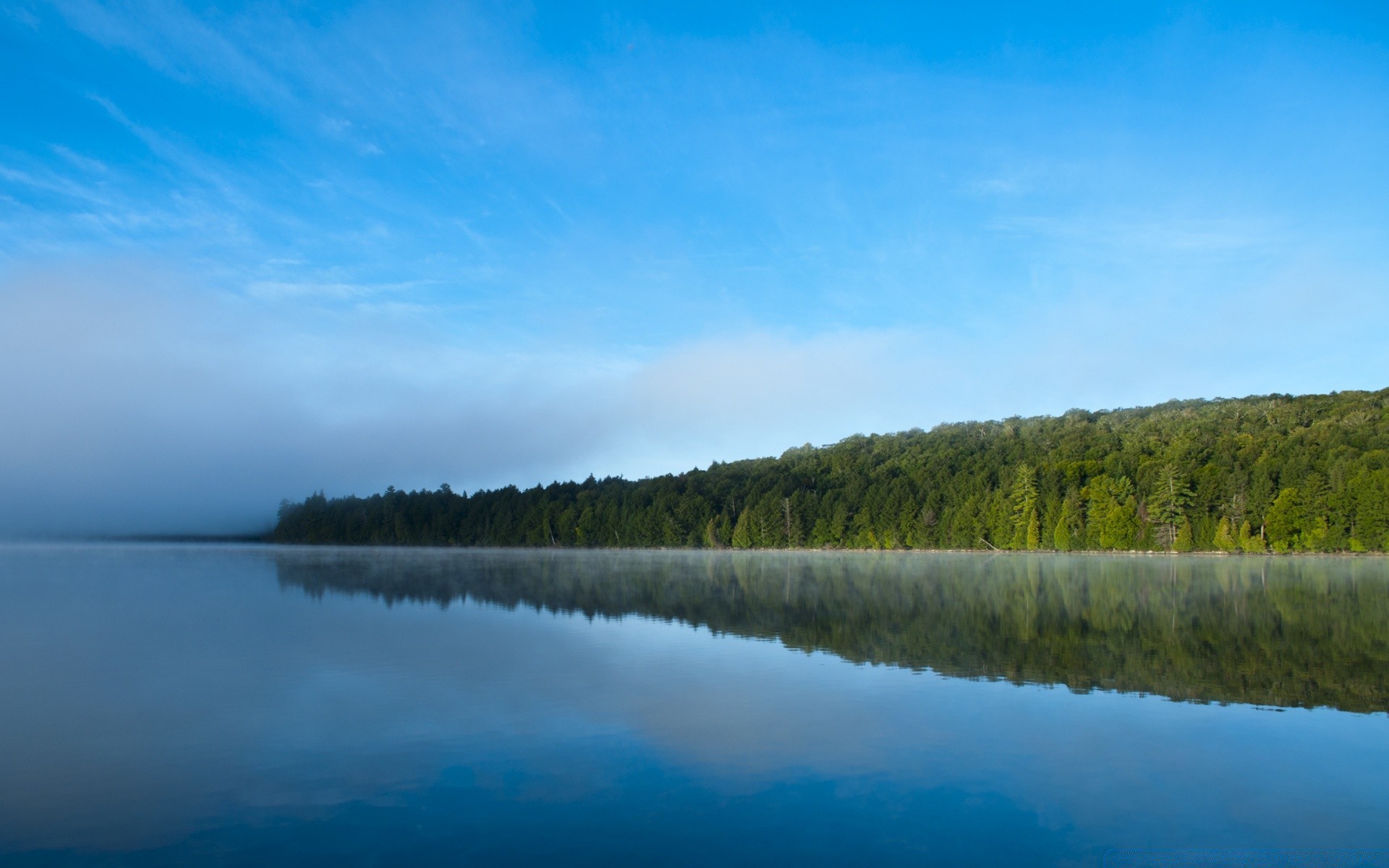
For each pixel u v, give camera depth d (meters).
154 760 17.62
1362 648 29.84
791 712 21.02
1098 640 31.77
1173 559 92.44
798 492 139.38
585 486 182.50
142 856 13.25
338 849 13.51
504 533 171.50
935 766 17.12
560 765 17.19
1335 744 18.52
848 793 15.69
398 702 22.11
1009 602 45.44
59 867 12.91
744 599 47.41
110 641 32.44
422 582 63.19
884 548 126.75
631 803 15.27
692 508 147.50
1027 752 17.89
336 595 51.66
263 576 71.00
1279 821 14.59
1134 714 20.89
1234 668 26.56
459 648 30.39
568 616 39.47
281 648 30.59
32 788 16.06
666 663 27.39
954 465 136.38
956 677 25.08
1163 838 13.96
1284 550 95.12
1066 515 107.88
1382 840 13.89
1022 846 13.65
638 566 88.12
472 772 16.84
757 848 13.52
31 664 27.61
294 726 20.06
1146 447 119.75
